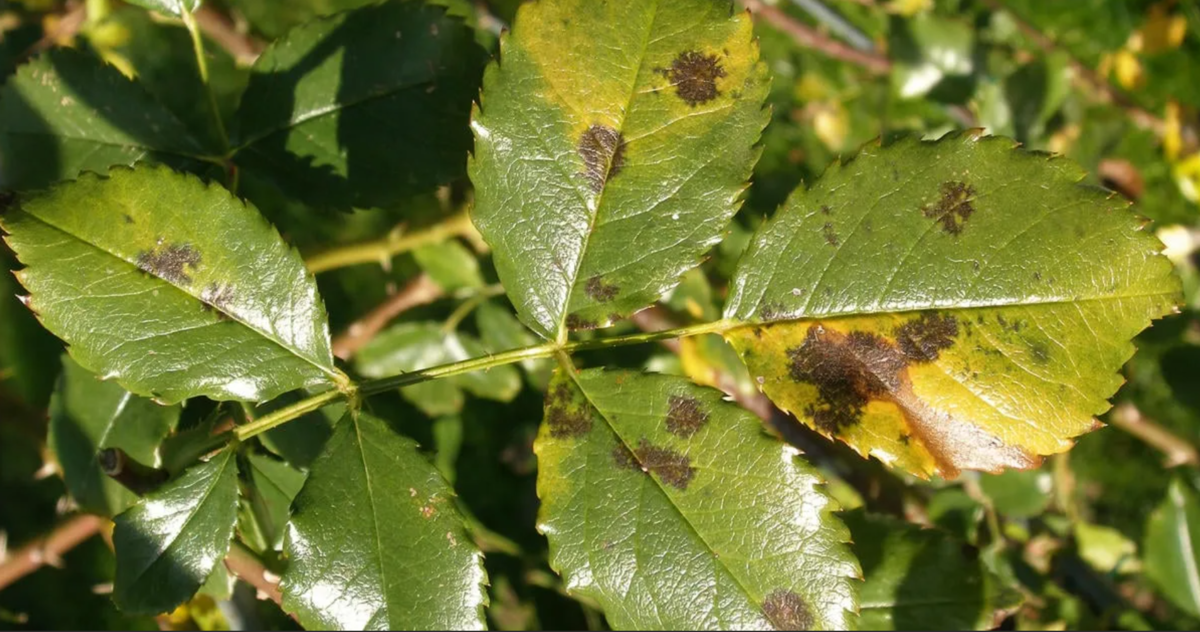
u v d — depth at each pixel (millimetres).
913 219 171
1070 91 333
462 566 166
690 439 169
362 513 168
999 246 168
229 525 172
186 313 172
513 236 175
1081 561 289
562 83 174
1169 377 290
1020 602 218
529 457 428
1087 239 166
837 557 164
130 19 316
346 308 397
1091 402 166
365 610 165
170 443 174
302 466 203
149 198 171
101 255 170
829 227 173
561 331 176
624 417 171
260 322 174
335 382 175
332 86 217
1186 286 311
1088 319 166
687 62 173
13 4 308
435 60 216
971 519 273
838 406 172
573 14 173
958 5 374
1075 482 342
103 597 406
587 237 175
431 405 311
